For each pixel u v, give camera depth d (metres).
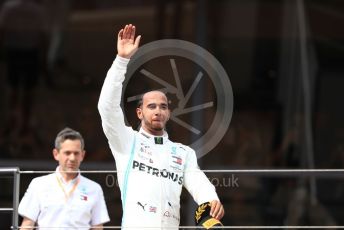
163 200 14.55
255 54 29.42
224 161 28.50
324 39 29.58
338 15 29.47
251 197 28.16
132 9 28.81
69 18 28.91
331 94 29.64
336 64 29.62
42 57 28.97
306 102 29.55
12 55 28.91
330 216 28.67
